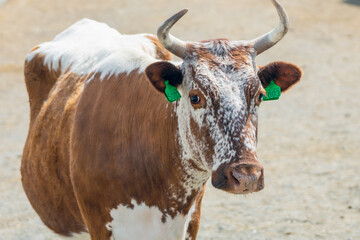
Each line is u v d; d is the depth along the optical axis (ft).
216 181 36.29
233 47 39.34
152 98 41.81
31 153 50.78
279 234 65.21
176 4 225.56
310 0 232.73
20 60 154.81
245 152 35.81
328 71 142.51
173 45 38.93
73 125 44.34
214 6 222.28
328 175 82.43
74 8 220.43
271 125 105.91
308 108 115.75
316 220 68.69
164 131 40.98
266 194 76.74
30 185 51.37
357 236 64.18
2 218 70.44
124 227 42.32
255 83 37.70
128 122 42.04
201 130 37.58
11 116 112.88
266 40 39.96
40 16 207.62
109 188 41.81
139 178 41.50
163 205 42.09
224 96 36.86
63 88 49.37
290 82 41.24
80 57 50.39
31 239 64.90
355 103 118.01
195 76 37.96
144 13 208.03
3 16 207.92
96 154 42.27
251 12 211.61
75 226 48.26
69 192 46.62
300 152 91.97
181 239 43.55
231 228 66.90
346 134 99.71
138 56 44.73
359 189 77.30
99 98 43.91
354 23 193.36
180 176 41.22
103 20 196.95
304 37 176.04
